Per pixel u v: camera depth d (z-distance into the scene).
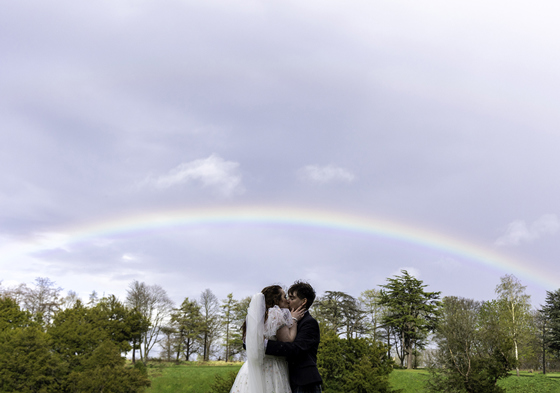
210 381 45.44
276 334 4.86
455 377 30.52
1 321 40.78
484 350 31.30
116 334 47.19
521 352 55.06
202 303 85.31
